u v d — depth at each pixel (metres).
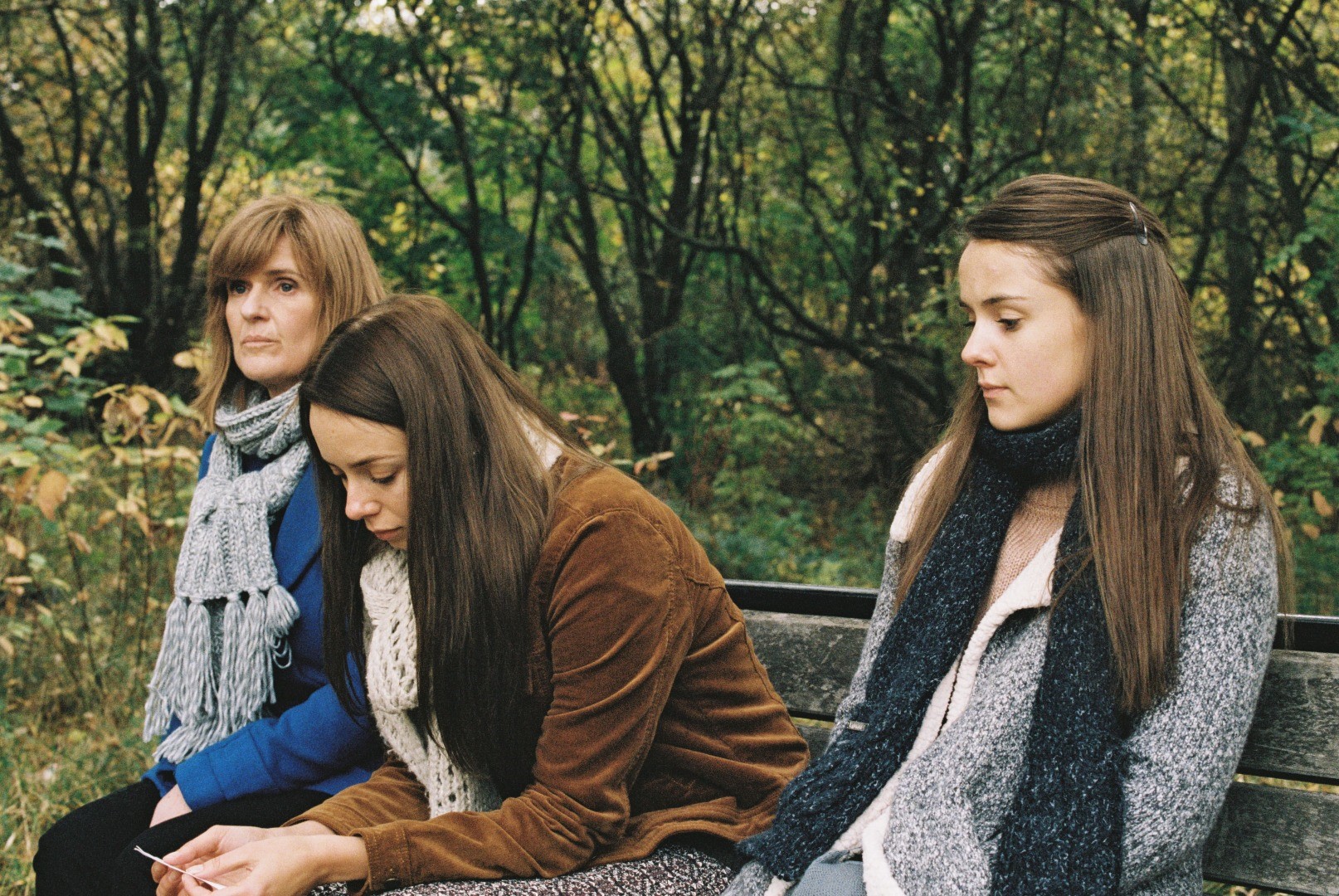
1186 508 1.51
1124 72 8.11
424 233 10.50
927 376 9.90
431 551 1.67
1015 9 8.19
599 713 1.65
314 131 9.96
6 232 10.24
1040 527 1.66
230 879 1.58
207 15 11.19
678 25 9.66
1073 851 1.40
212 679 2.16
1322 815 1.67
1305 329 7.40
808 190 10.61
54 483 3.57
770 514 7.91
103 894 1.92
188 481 5.01
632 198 9.45
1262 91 7.70
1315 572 5.73
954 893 1.43
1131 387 1.54
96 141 12.04
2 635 3.85
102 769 3.34
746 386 8.52
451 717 1.70
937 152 8.77
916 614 1.68
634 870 1.65
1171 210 8.00
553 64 9.20
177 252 11.99
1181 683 1.46
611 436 10.70
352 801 1.81
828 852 1.55
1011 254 1.58
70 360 4.03
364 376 1.68
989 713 1.54
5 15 10.77
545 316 13.38
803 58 9.92
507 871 1.62
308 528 2.15
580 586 1.66
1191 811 1.42
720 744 1.78
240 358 2.26
